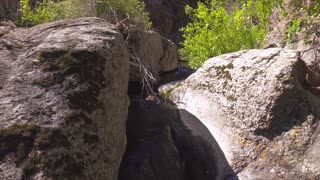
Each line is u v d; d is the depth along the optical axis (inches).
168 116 176.4
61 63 119.3
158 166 143.1
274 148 143.0
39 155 94.0
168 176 143.7
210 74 176.2
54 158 95.1
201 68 183.5
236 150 147.9
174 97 187.8
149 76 223.0
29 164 92.3
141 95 214.7
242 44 233.9
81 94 113.3
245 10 246.5
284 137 144.4
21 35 139.6
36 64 119.3
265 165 139.7
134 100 199.8
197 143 157.2
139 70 226.8
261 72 159.9
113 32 142.3
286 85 151.5
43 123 100.8
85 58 122.5
